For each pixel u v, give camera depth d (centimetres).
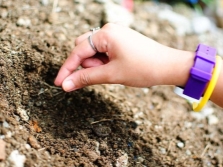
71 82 35
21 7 48
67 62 36
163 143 41
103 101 41
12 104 37
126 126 40
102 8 55
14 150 33
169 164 39
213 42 63
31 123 37
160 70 35
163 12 65
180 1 74
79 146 37
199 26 63
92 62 36
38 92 39
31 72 40
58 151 35
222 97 35
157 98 47
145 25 58
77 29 49
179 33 60
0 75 37
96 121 39
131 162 38
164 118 44
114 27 36
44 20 48
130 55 34
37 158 33
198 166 41
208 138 44
